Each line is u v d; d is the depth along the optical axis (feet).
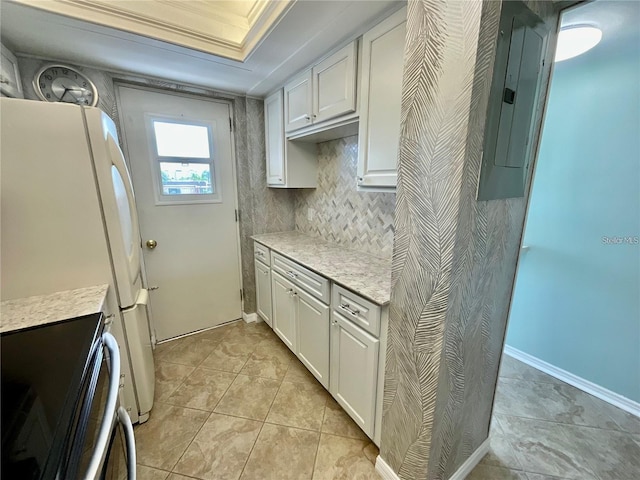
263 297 8.66
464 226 2.98
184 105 7.61
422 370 3.52
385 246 6.20
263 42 5.11
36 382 2.12
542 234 6.48
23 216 3.99
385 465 4.39
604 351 5.83
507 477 4.44
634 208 5.21
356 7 4.09
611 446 4.93
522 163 3.60
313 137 7.10
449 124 2.81
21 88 5.55
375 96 4.55
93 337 2.72
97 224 4.44
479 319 3.79
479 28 2.47
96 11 4.50
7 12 4.18
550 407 5.74
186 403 5.98
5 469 1.48
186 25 5.25
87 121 4.19
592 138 5.55
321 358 5.91
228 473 4.55
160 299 8.11
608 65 5.17
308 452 4.90
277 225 9.35
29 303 3.94
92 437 2.09
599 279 5.75
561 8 3.38
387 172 4.53
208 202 8.40
